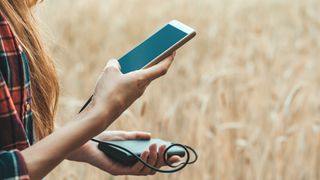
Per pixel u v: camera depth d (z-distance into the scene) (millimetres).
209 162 3994
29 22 1746
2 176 1466
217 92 4742
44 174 1533
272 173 3920
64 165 3553
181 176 3754
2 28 1613
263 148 4172
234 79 5742
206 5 10234
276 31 8508
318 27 8508
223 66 5980
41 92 1788
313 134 4324
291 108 4641
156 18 9406
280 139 3949
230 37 7824
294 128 4164
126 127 3641
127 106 1659
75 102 4355
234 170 3955
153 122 4191
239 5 10141
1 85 1558
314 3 10164
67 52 7012
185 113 4570
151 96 4984
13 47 1626
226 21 9047
